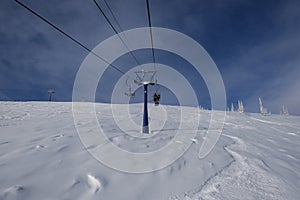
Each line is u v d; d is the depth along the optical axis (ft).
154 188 9.62
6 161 10.96
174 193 9.38
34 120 29.27
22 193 7.98
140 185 9.71
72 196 8.21
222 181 11.19
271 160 16.12
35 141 15.25
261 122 58.34
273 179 11.84
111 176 10.21
